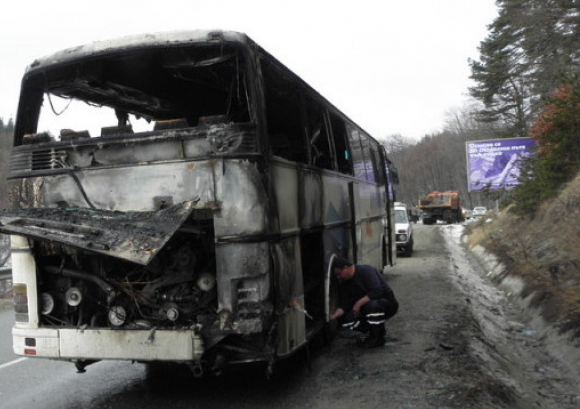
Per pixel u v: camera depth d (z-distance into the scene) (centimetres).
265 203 499
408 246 2141
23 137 579
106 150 531
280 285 521
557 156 1516
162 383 624
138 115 729
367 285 732
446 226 4459
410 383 574
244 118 613
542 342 878
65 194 542
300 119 663
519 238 1611
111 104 672
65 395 598
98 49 540
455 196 5025
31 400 587
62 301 548
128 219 492
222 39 514
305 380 614
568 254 1074
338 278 732
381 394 547
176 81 604
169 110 704
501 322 1042
